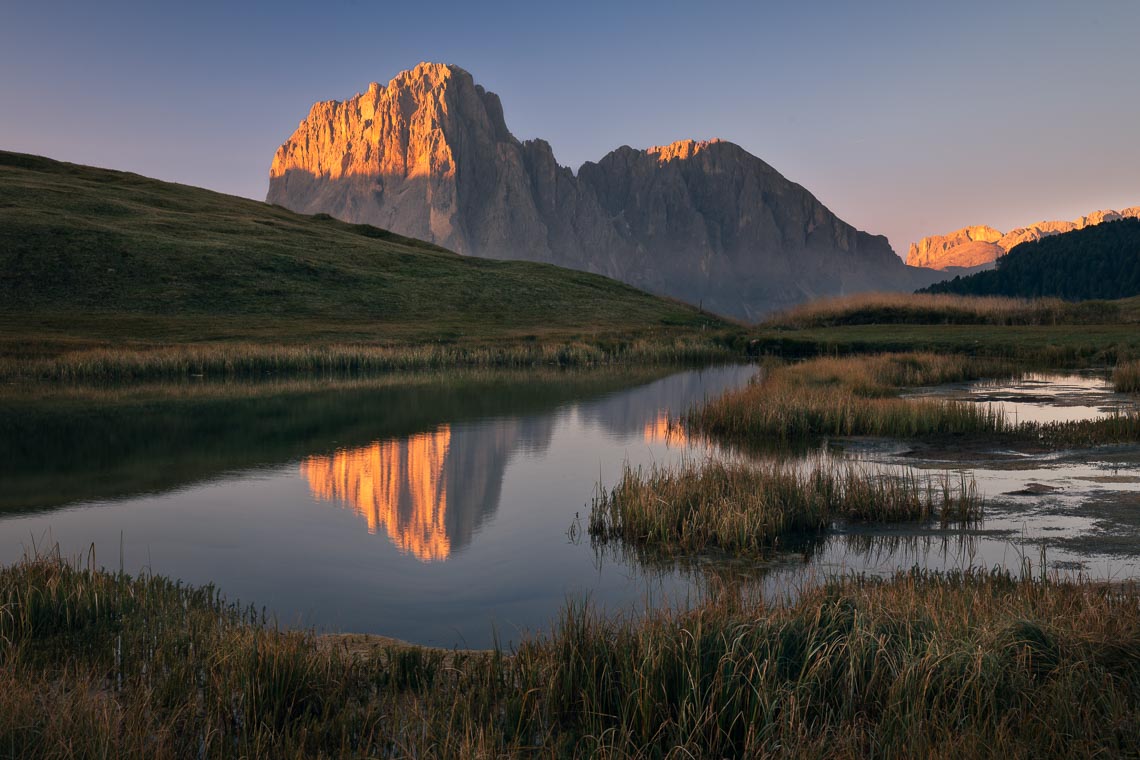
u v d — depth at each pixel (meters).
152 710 6.13
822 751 5.26
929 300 70.06
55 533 13.84
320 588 10.81
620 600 9.90
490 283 90.56
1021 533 11.80
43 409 29.75
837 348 53.16
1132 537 11.36
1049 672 6.05
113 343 49.97
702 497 13.00
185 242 80.50
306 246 92.50
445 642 8.80
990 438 20.09
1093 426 20.12
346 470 19.34
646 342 59.16
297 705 6.34
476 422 27.09
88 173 113.56
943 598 7.89
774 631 6.73
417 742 5.71
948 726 5.38
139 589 9.43
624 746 5.44
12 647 7.22
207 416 28.39
